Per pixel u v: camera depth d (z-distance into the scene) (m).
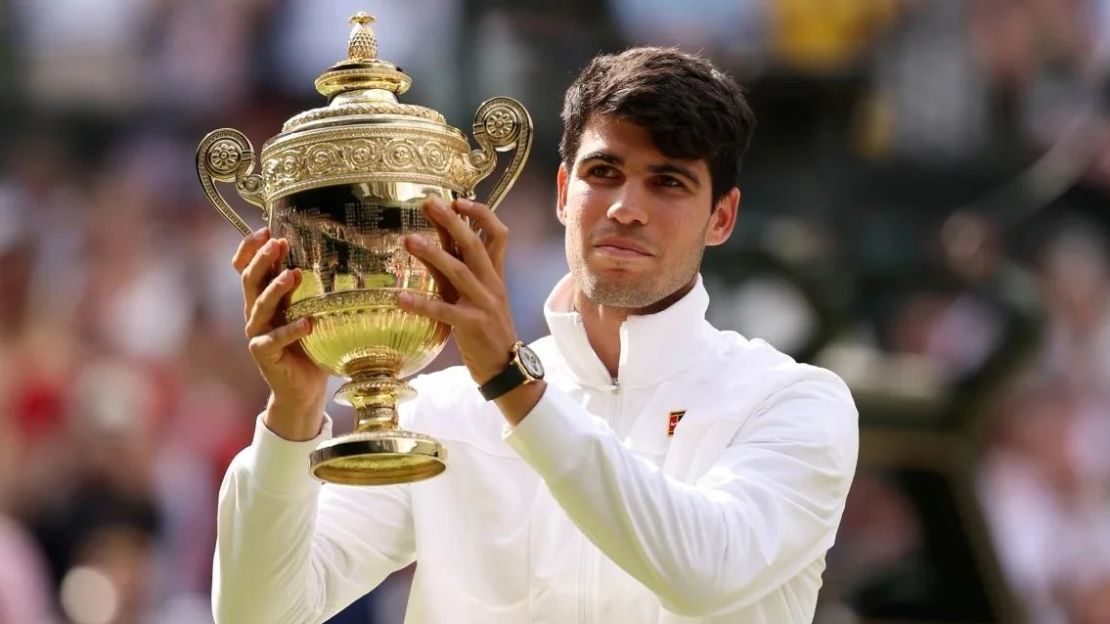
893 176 28.56
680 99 8.32
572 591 8.38
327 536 8.68
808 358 17.53
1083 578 28.27
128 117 30.83
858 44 28.55
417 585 8.66
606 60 8.62
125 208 29.47
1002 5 30.67
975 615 16.47
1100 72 31.36
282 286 7.49
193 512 24.25
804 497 8.30
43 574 23.27
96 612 23.02
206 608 23.53
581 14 25.84
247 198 8.03
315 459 7.58
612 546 7.64
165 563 23.73
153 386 25.83
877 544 16.70
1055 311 30.55
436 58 26.36
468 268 7.48
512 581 8.47
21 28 30.97
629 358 8.68
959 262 22.97
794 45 27.86
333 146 7.66
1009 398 29.47
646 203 8.36
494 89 25.95
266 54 30.95
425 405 8.88
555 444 7.54
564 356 8.86
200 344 26.95
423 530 8.65
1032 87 30.91
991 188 30.20
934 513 16.70
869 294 23.08
